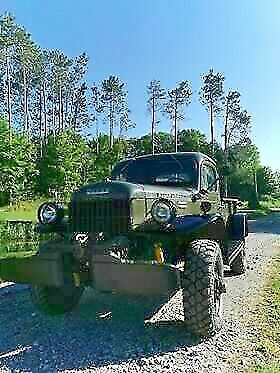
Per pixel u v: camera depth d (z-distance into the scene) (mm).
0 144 33344
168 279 4195
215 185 6762
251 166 59156
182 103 55125
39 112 58406
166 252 4789
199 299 4434
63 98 58719
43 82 57281
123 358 4102
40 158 41656
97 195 4898
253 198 48375
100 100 59312
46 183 39469
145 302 6145
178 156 6441
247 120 55781
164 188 5617
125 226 4754
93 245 4734
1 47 48031
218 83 54656
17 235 10383
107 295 6516
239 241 7055
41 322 5285
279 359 3996
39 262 4820
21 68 51656
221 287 4832
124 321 5281
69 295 5668
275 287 6883
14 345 4500
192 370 3785
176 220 4926
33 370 3869
